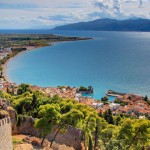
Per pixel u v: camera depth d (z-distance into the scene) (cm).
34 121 8150
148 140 7131
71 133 7869
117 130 7719
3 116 4859
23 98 10981
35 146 6988
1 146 4347
